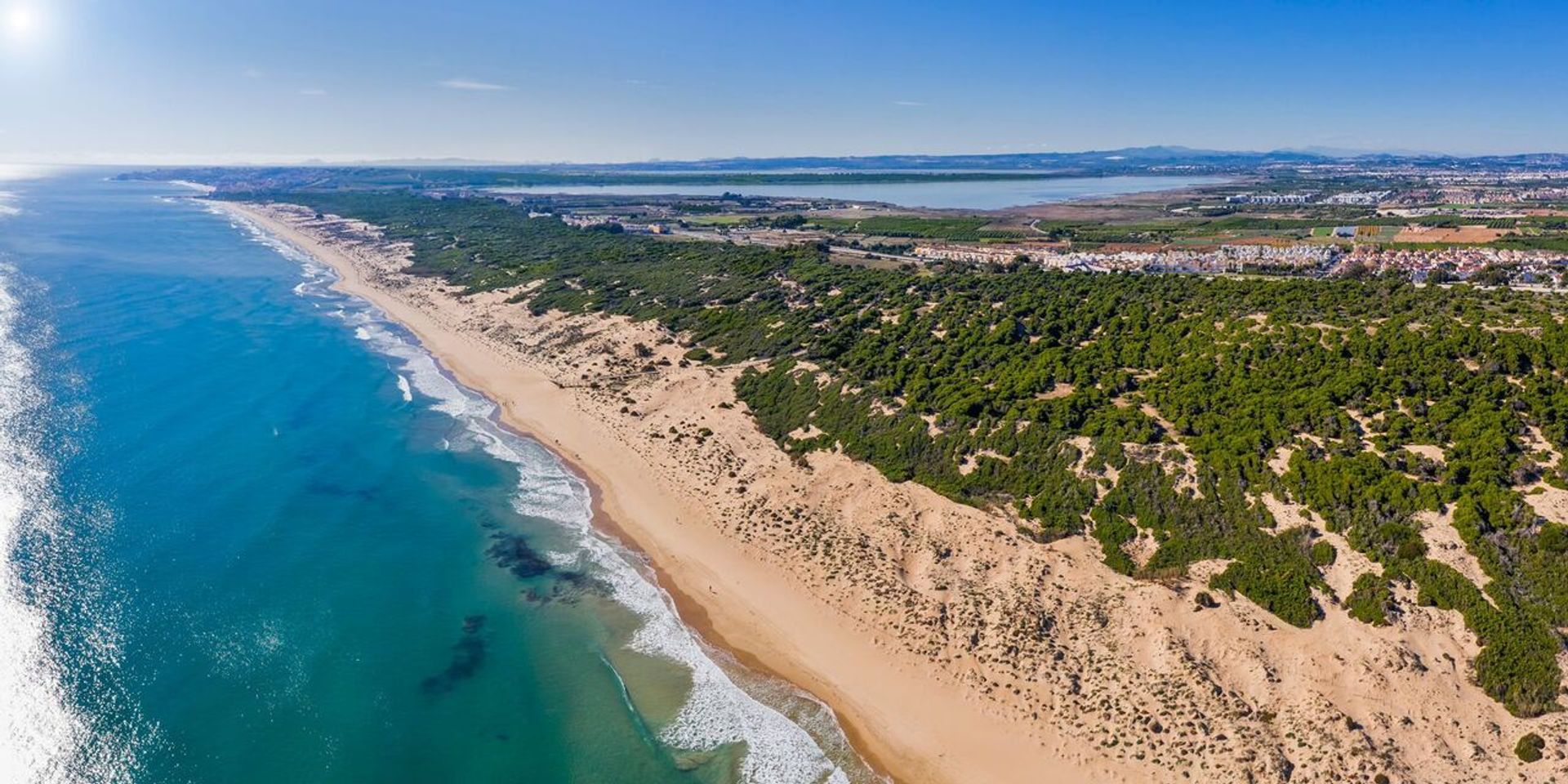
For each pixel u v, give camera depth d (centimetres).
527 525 5612
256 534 5309
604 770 3503
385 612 4566
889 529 5012
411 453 6744
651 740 3675
